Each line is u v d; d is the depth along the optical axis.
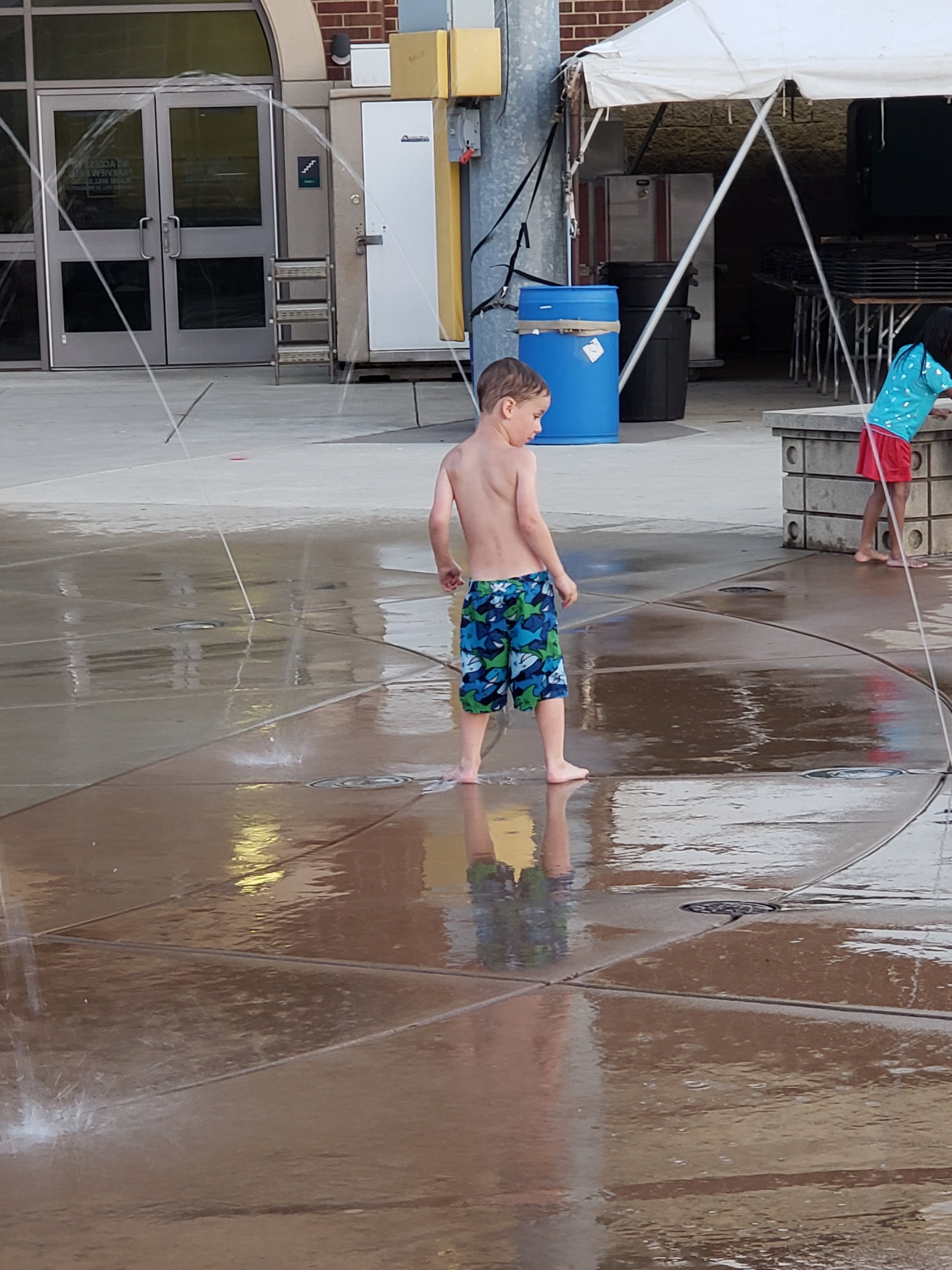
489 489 6.04
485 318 17.11
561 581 6.05
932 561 10.33
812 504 10.70
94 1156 3.43
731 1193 3.20
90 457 16.39
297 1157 3.40
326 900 4.96
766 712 7.00
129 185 26.00
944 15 15.85
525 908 4.84
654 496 13.12
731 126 27.52
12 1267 3.02
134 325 26.31
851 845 5.32
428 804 5.92
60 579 10.40
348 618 9.15
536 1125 3.50
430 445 16.66
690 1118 3.51
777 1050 3.82
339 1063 3.84
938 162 24.94
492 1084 3.70
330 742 6.77
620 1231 3.08
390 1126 3.52
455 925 4.71
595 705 7.20
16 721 7.17
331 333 23.84
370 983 4.31
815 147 27.56
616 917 4.74
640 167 27.66
